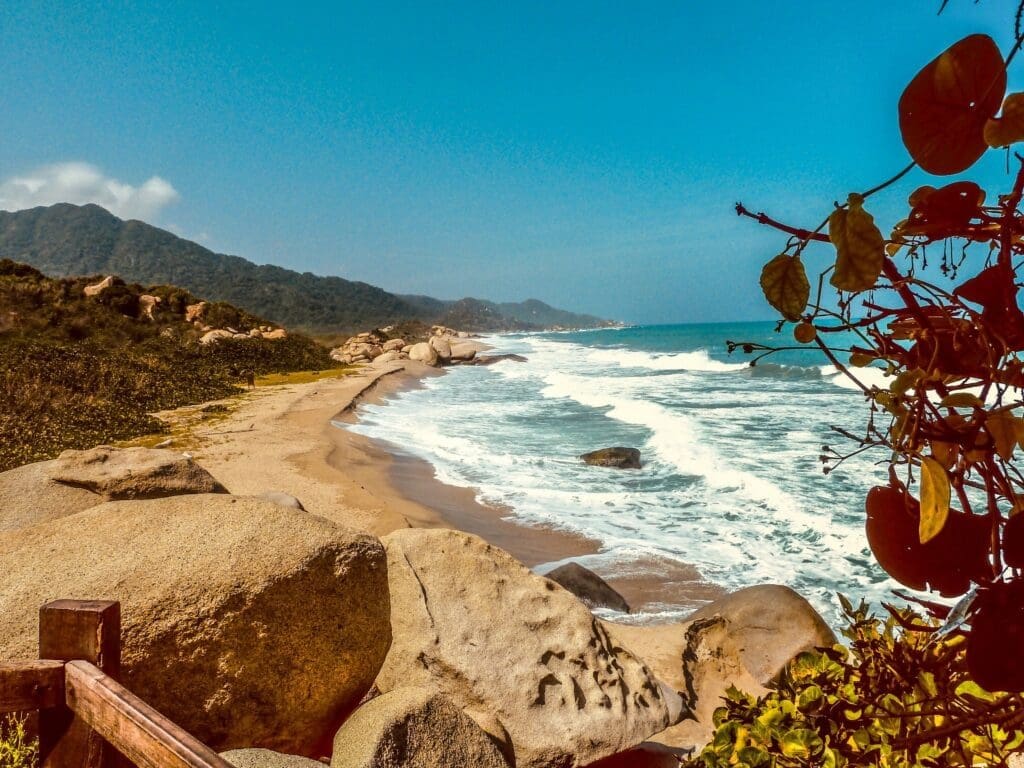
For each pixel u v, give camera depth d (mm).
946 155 530
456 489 12961
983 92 511
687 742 5113
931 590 630
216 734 3195
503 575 5043
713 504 11234
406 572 4863
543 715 4387
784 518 10078
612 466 14336
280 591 3336
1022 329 586
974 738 1040
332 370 38250
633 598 7938
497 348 77000
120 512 3709
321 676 3432
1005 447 594
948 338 618
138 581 3207
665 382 30609
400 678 4453
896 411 618
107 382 21406
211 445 15227
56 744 1965
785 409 20531
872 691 1220
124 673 3023
